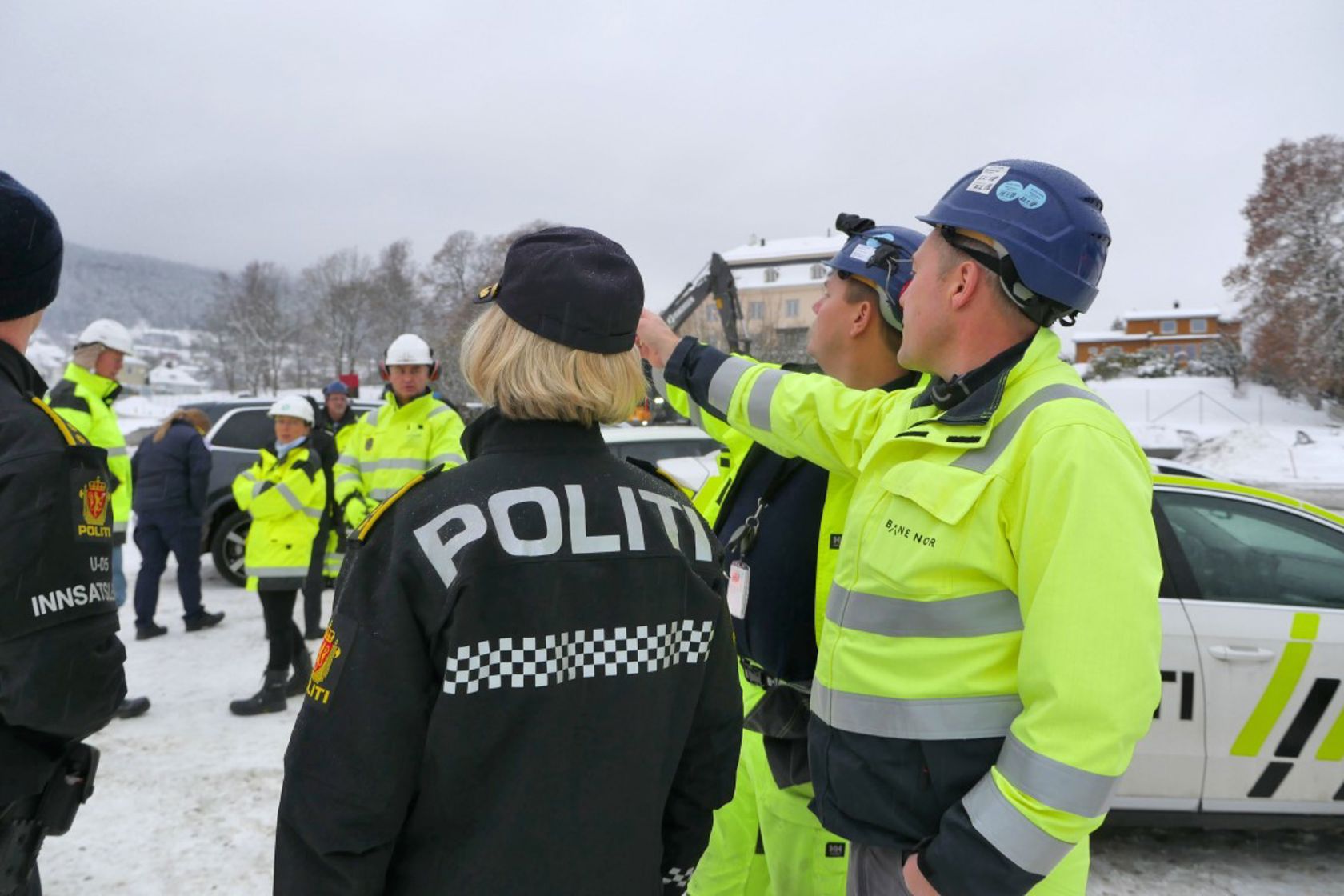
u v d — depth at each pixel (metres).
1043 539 1.20
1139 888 2.96
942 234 1.44
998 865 1.17
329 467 4.96
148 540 5.83
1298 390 38.47
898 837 1.36
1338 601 3.04
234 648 5.61
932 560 1.31
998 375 1.35
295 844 1.06
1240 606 2.99
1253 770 2.92
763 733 1.88
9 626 1.32
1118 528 1.16
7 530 1.32
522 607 1.09
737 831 2.07
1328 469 19.03
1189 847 3.24
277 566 4.36
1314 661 2.90
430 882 1.10
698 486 4.67
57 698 1.38
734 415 1.89
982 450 1.32
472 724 1.07
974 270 1.39
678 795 1.36
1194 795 2.96
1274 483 17.19
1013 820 1.16
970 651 1.29
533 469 1.19
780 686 1.90
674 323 7.06
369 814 1.04
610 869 1.16
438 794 1.09
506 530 1.11
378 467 4.58
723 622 1.34
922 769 1.33
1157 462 4.21
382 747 1.04
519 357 1.19
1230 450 21.39
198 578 6.00
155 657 5.42
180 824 3.28
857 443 1.68
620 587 1.17
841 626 1.46
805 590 1.87
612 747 1.16
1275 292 37.81
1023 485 1.24
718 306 6.79
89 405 5.07
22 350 1.55
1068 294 1.34
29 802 1.47
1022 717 1.18
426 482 1.16
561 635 1.12
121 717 4.36
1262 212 38.44
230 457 7.39
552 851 1.11
